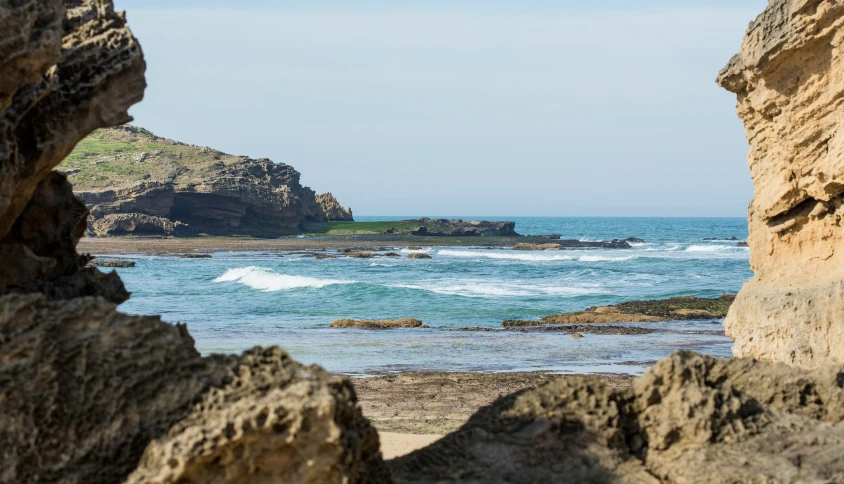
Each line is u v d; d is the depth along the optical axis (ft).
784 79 67.15
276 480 30.58
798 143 67.51
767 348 69.82
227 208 515.91
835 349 63.77
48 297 43.11
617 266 301.43
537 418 38.14
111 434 32.14
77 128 41.42
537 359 104.01
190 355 34.55
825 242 70.64
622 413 38.60
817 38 63.46
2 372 31.01
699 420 37.37
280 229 539.29
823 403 42.32
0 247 42.06
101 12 43.68
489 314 162.71
